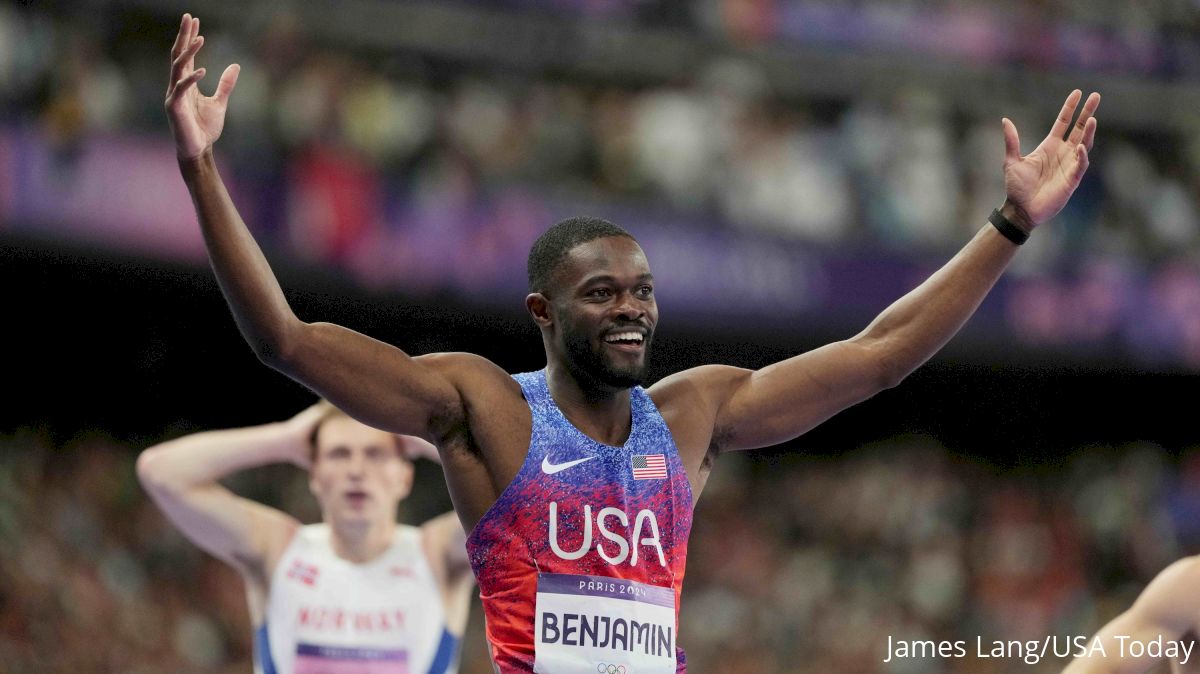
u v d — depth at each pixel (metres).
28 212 38.50
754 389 13.18
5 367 49.59
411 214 46.00
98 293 45.84
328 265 43.69
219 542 21.33
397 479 21.69
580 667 11.37
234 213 11.67
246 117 44.25
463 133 49.78
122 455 45.59
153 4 46.94
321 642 21.12
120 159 40.31
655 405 12.72
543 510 11.66
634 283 12.12
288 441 21.53
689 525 12.27
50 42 41.16
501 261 47.50
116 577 41.06
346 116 46.75
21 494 41.03
